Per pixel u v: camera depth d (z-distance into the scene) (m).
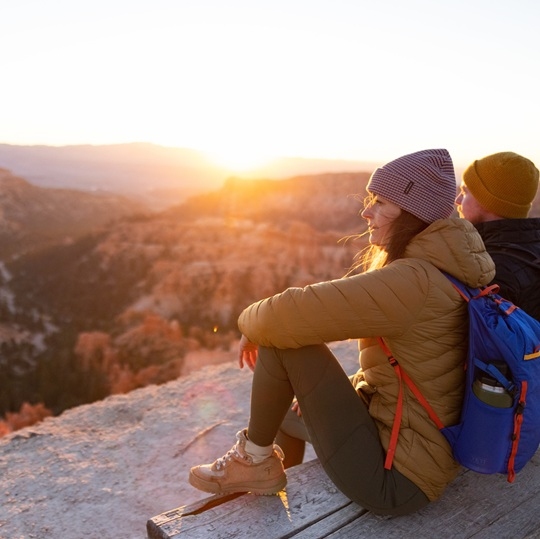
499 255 2.11
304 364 1.62
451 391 1.60
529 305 2.10
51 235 153.62
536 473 2.04
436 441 1.61
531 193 2.17
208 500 1.79
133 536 3.04
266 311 1.58
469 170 2.29
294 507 1.76
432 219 1.61
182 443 4.05
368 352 1.71
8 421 13.16
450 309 1.53
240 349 1.97
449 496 1.88
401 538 1.66
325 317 1.50
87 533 3.05
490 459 1.53
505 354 1.45
